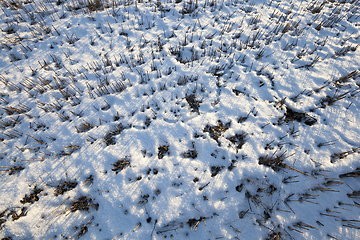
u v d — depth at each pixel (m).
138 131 3.37
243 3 5.80
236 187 2.86
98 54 4.49
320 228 2.54
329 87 3.79
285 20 5.18
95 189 2.87
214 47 4.62
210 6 5.66
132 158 3.10
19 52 4.45
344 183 2.79
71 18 5.17
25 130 3.37
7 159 3.08
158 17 5.31
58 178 2.93
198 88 3.93
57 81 4.00
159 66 4.24
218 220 2.65
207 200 2.75
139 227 2.63
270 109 3.58
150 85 3.94
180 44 4.66
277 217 2.65
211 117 3.51
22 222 2.61
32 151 3.16
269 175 2.92
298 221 2.62
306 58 4.29
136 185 2.87
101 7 5.50
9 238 2.54
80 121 3.47
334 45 4.48
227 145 3.20
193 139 3.27
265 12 5.51
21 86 3.93
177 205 2.71
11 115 3.55
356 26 4.93
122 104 3.68
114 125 3.42
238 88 3.92
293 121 3.38
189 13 5.36
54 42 4.66
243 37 4.83
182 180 2.88
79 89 3.86
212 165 3.03
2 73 4.11
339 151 3.06
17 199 2.76
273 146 3.19
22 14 5.28
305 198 2.71
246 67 4.26
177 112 3.61
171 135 3.31
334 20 5.07
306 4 5.75
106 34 4.88
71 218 2.68
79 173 2.98
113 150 3.16
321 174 2.89
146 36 4.86
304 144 3.18
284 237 2.54
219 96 3.80
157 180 2.90
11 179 2.91
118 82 3.98
